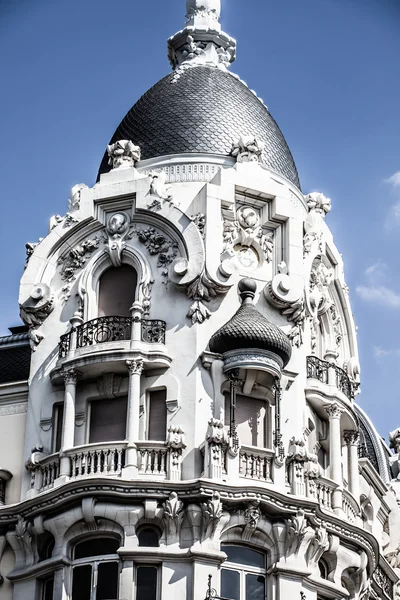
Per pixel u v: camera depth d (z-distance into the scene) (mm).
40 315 60344
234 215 60312
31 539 57000
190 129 62719
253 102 64750
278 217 60719
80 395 58375
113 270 60406
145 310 58969
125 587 54656
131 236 60188
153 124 63281
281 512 56094
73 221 60875
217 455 55750
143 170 62188
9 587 57219
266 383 58094
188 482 55281
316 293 61281
